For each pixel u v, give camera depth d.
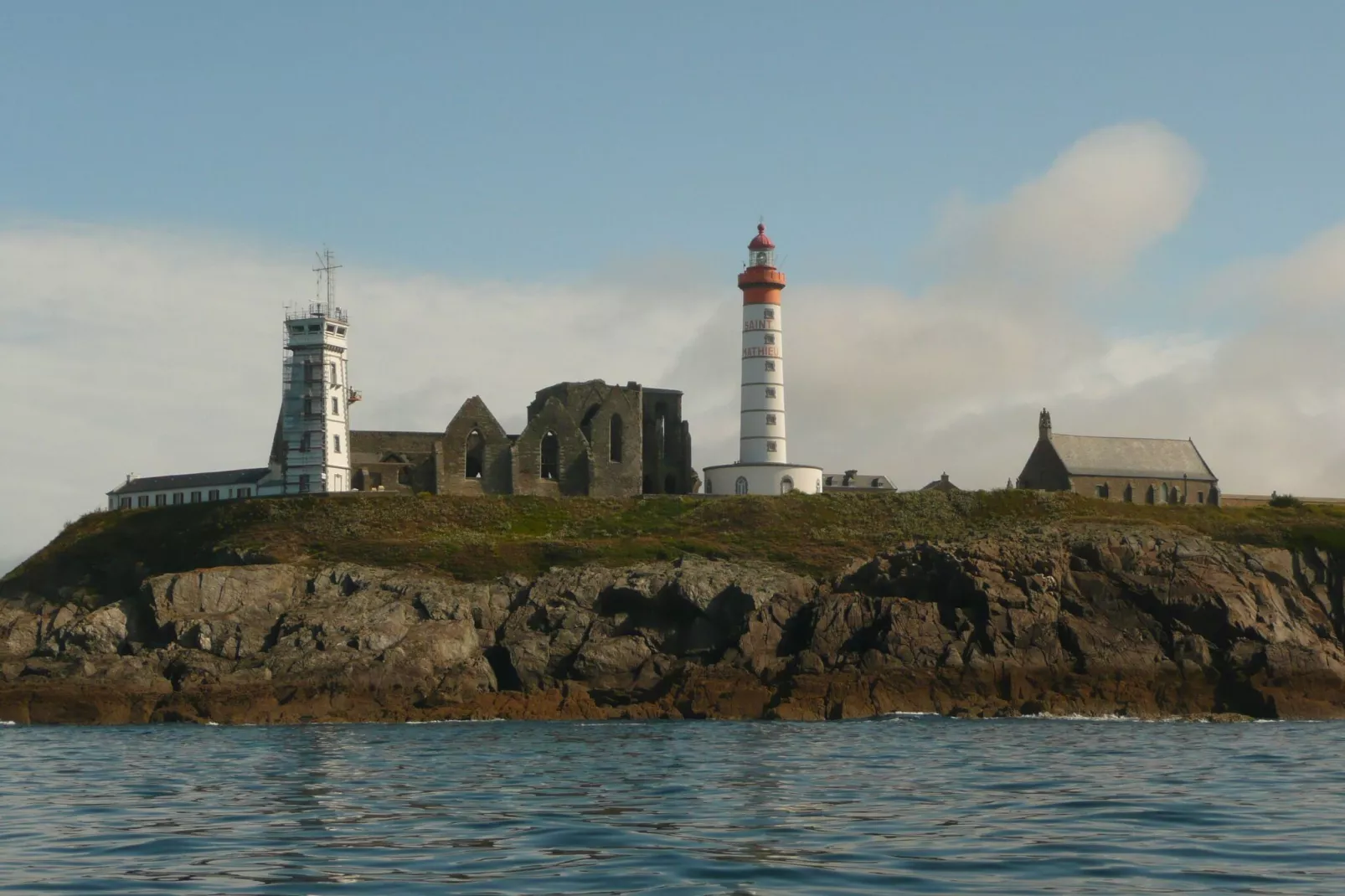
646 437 173.75
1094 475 170.12
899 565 124.06
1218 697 116.50
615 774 69.38
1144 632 119.81
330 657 119.06
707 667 119.50
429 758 79.19
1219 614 120.44
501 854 44.62
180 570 145.25
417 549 140.25
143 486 175.38
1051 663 116.44
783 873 40.97
